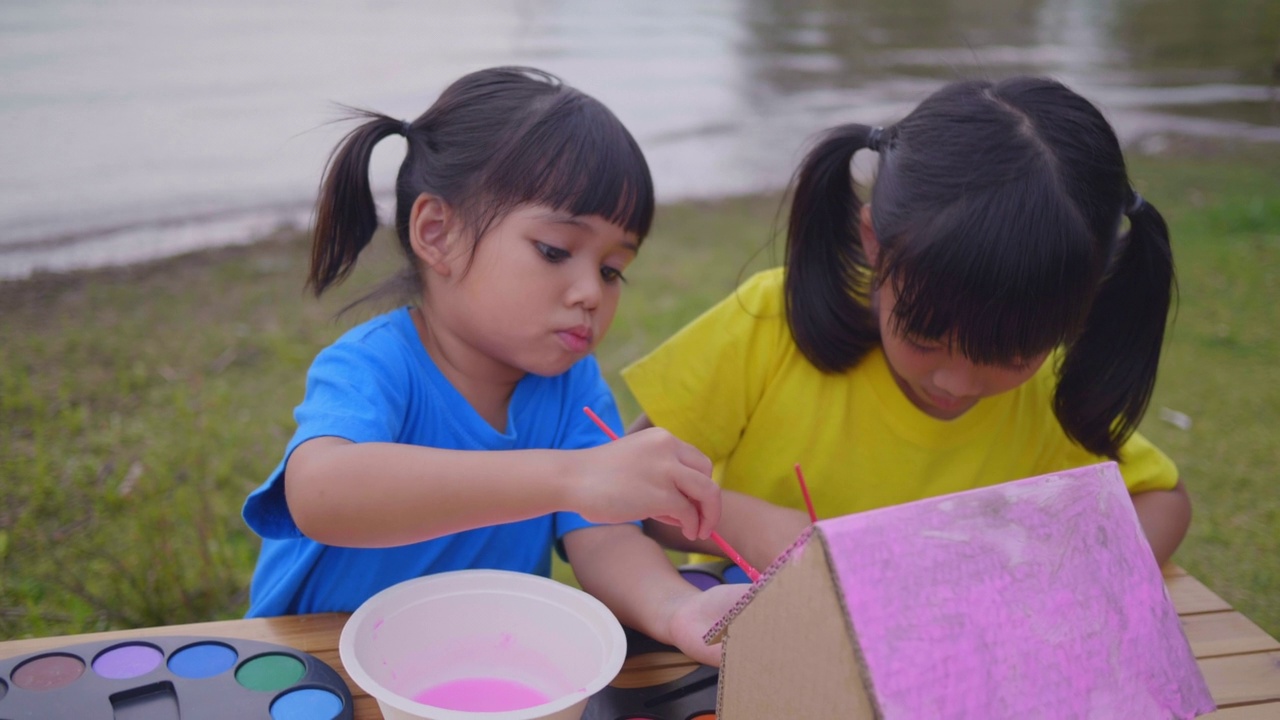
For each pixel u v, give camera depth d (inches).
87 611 87.2
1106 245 49.3
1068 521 33.4
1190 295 178.4
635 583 47.4
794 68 369.1
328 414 45.3
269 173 209.5
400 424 49.5
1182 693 34.0
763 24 471.2
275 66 287.0
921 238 46.8
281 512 46.7
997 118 48.1
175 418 124.0
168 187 199.9
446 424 51.5
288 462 44.1
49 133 219.6
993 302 45.6
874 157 59.3
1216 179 253.9
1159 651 33.9
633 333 154.3
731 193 237.1
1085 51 442.9
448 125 51.4
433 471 41.1
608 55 364.5
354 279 167.5
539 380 55.2
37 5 335.0
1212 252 199.5
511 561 53.9
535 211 47.0
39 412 123.2
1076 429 59.4
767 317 61.8
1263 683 44.1
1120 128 307.3
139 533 95.7
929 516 30.8
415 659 41.3
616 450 41.0
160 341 145.8
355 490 41.3
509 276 47.5
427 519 41.3
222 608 88.1
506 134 48.2
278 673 40.3
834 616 29.0
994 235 45.3
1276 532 112.9
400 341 51.3
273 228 189.2
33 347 140.7
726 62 368.8
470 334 50.1
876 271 51.7
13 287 159.5
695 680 42.8
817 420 61.1
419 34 358.9
